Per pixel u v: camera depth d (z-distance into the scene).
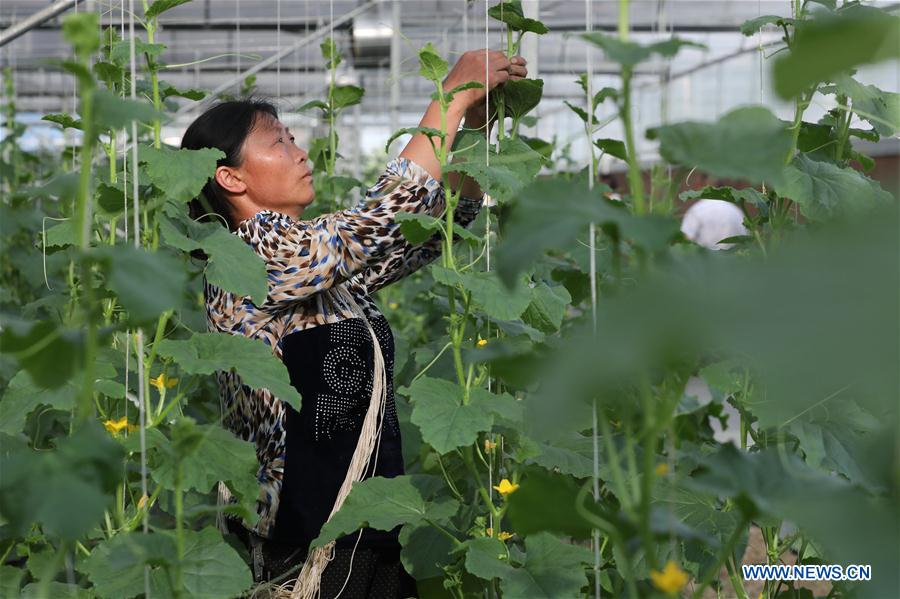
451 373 2.78
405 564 2.33
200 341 2.11
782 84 0.84
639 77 9.80
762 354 0.73
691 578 2.34
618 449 2.45
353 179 3.76
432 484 2.54
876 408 2.00
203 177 2.17
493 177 2.07
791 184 2.14
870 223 0.75
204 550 1.99
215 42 9.02
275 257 2.29
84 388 1.33
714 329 0.77
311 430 2.35
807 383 0.73
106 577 1.95
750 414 2.40
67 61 1.26
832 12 2.05
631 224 1.04
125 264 1.24
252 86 4.66
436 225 2.14
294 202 2.49
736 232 6.68
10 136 5.90
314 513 2.34
